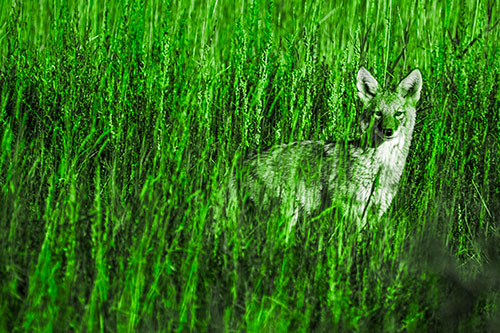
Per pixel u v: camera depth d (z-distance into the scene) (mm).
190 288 6633
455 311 7176
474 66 11516
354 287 7055
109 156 9719
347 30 14406
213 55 11984
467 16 14117
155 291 6633
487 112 10867
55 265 6566
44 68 10773
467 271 8195
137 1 10547
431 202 9477
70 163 9117
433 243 8336
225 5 14445
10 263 6590
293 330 6461
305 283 6965
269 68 11133
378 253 7727
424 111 11328
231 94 10875
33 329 6117
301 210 9383
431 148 10273
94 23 12883
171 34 12305
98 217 6820
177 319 6422
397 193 9945
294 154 9641
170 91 9945
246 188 8641
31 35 13352
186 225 7566
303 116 9555
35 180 8898
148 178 7988
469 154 10492
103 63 10844
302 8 14930
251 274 6887
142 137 9828
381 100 9875
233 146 9398
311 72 10977
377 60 11227
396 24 13703
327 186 9539
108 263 6949
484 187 9938
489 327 6988
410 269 7512
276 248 7449
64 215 7602
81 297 6289
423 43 14062
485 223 9695
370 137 9742
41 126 10086
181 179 8156
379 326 6684
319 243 7520
